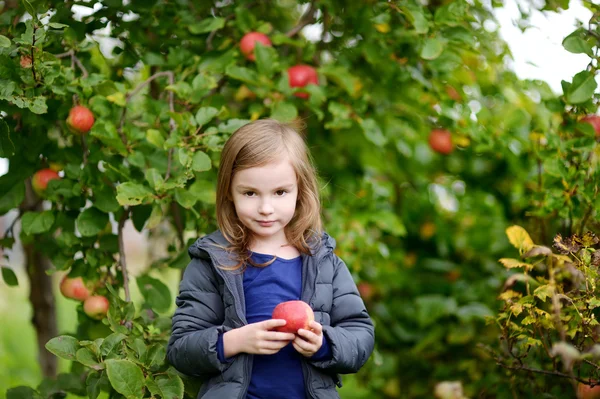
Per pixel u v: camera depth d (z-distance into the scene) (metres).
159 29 2.66
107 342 1.95
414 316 3.41
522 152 2.81
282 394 1.74
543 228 2.60
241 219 1.76
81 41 2.48
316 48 3.00
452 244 3.50
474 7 2.83
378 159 3.39
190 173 2.14
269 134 1.77
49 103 2.27
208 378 1.82
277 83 2.58
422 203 3.60
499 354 2.46
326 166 3.24
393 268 3.43
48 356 3.42
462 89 2.84
